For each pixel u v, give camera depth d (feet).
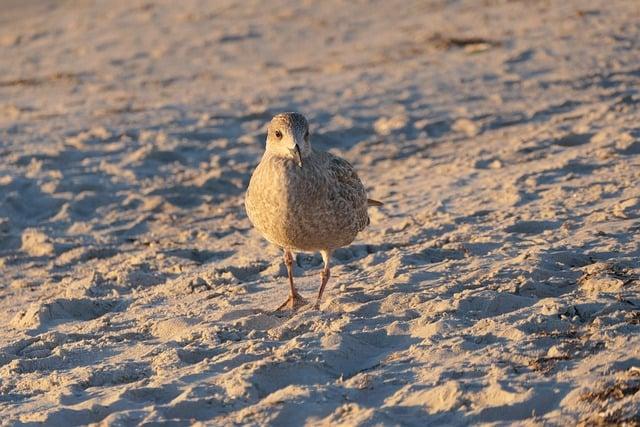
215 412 25.00
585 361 25.13
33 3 143.64
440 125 71.46
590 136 59.57
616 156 52.65
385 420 23.07
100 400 26.66
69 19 131.64
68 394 27.43
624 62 84.79
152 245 49.32
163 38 116.26
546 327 28.14
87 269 46.52
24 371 30.76
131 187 60.70
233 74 96.63
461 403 23.58
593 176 49.55
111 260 47.67
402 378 25.86
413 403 24.12
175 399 25.85
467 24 108.78
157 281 41.78
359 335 29.48
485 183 52.13
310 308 34.22
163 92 89.51
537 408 22.93
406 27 111.34
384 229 45.57
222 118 76.23
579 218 41.96
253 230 50.14
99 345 32.32
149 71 100.27
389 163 63.41
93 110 81.92
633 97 70.79
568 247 36.96
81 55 110.42
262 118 76.28
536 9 111.65
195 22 123.85
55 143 70.54
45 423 25.13
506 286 32.63
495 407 23.03
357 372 27.27
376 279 37.01
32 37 122.21
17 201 57.77
